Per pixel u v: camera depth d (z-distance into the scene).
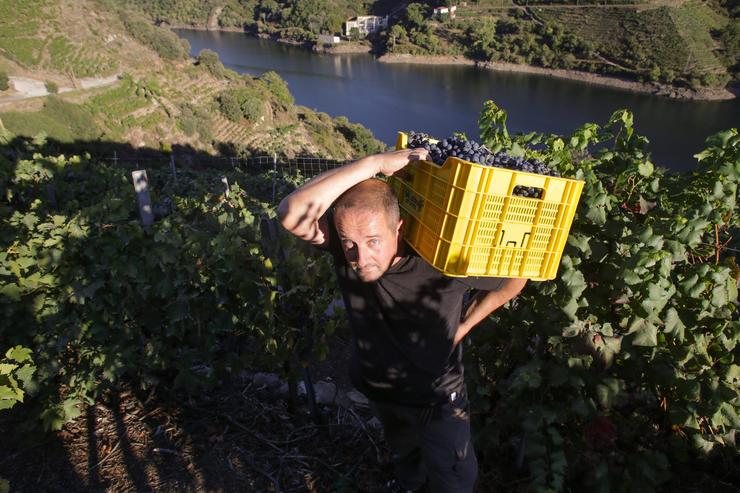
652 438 2.70
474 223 1.72
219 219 3.81
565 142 2.86
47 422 3.10
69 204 5.67
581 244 2.43
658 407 2.72
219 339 3.81
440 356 2.08
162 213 5.68
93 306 3.27
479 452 2.98
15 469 2.96
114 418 3.32
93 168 6.96
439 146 1.92
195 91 92.38
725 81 95.50
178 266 3.12
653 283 2.25
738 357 2.56
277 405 3.49
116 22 104.56
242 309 3.20
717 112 84.81
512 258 1.85
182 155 74.19
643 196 2.72
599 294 2.58
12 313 3.30
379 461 3.02
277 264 3.11
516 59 117.06
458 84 105.31
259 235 3.42
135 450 3.08
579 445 2.67
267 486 2.86
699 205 2.49
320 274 3.18
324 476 2.94
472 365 2.86
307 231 1.89
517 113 84.88
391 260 1.93
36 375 3.28
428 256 1.84
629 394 2.70
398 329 2.03
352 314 2.11
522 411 2.62
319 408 3.48
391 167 1.86
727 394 2.40
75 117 72.12
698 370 2.48
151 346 3.29
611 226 2.53
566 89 99.88
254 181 13.63
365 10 160.62
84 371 3.33
